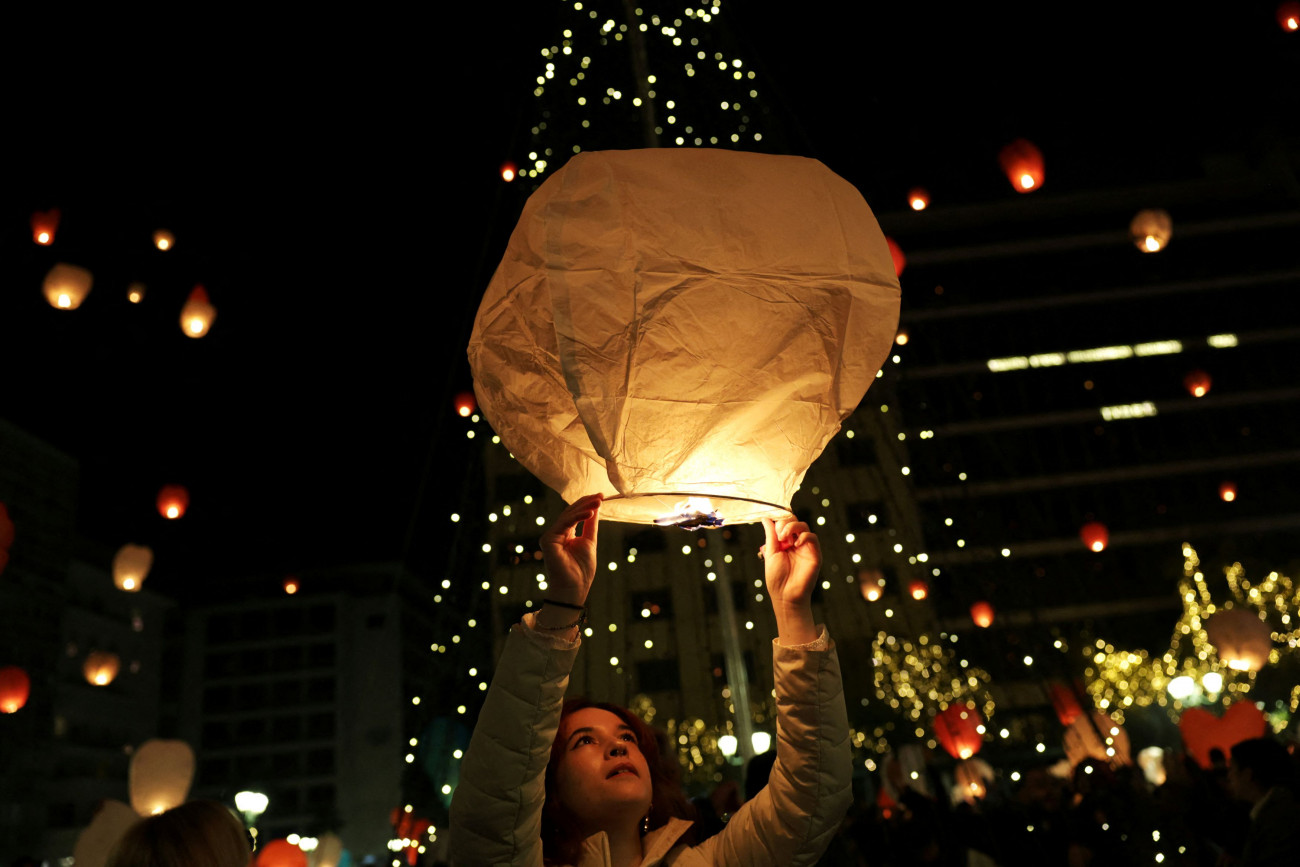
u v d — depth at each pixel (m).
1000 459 34.34
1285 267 36.59
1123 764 5.93
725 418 1.39
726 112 5.45
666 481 1.38
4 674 6.33
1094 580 32.78
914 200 6.90
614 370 1.34
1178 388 35.88
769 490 1.44
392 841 6.51
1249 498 34.31
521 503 7.48
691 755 15.75
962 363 35.62
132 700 38.91
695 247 1.38
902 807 5.99
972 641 20.88
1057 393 35.72
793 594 1.69
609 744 1.73
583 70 5.57
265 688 42.25
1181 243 36.66
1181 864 4.92
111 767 36.53
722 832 1.80
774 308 1.40
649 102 5.30
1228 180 35.59
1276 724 14.53
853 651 21.05
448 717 6.78
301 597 43.44
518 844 1.50
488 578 7.21
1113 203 36.78
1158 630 31.67
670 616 15.62
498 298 1.55
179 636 43.53
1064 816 5.23
